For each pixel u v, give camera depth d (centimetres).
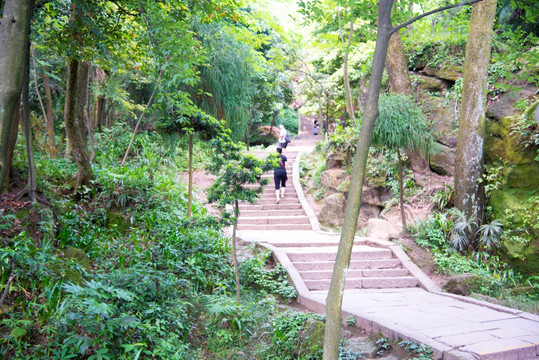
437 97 1040
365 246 804
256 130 2380
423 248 753
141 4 624
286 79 1844
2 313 415
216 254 663
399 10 663
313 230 988
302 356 416
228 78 1088
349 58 1381
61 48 678
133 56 796
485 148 838
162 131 810
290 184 1278
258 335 482
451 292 637
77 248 550
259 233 936
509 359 365
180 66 592
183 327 470
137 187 797
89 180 757
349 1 679
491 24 807
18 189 608
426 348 378
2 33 334
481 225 780
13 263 432
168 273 545
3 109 330
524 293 637
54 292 420
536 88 826
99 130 1230
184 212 835
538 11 557
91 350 400
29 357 375
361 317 469
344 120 1675
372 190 1004
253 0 1133
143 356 417
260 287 630
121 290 429
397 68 1017
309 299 562
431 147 870
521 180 756
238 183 536
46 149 936
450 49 1089
